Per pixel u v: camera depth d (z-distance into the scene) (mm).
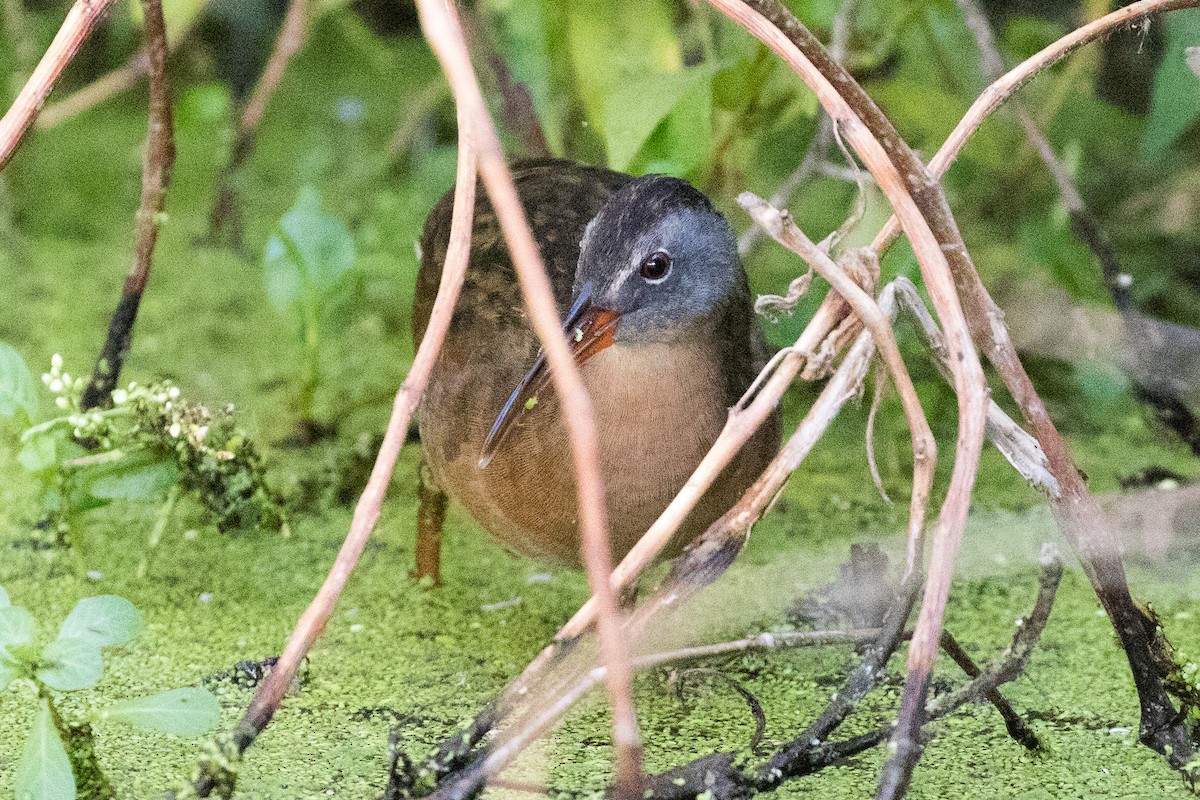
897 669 6598
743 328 7023
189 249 11672
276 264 8648
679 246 6426
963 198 10219
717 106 8406
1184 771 5500
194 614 7121
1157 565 7527
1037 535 7902
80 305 10703
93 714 6051
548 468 6516
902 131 9461
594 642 5621
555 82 9578
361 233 11125
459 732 5492
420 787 5027
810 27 8641
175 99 12758
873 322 4816
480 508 6883
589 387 6422
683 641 6762
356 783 5711
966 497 4633
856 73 9156
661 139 7754
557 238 7227
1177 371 8586
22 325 10328
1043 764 5809
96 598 5176
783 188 8703
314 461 8734
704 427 6535
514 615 7246
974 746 5961
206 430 6836
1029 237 9047
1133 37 10766
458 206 4648
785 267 10102
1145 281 9883
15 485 8406
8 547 7738
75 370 9578
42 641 6715
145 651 6766
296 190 12328
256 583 7469
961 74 9609
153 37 6902
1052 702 6312
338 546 7918
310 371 8766
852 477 8641
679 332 6438
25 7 13227
